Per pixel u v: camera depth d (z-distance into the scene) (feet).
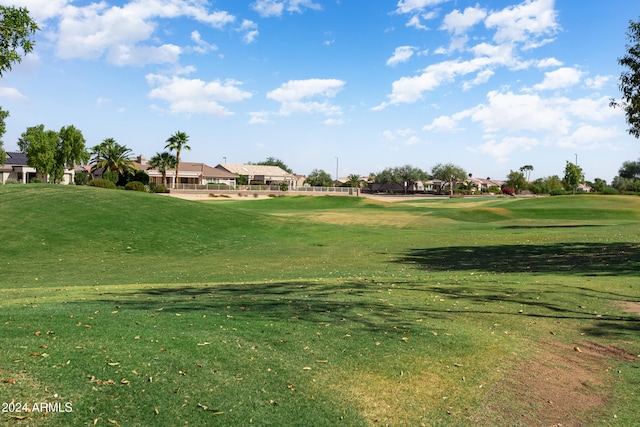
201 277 50.55
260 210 173.88
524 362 20.83
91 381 16.02
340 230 97.60
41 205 92.17
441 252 67.51
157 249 73.61
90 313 25.50
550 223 116.37
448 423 15.08
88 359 17.76
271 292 35.22
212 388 16.30
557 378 19.27
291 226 100.48
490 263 55.72
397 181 443.32
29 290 37.76
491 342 22.98
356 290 36.01
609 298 33.47
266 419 14.53
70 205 94.63
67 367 16.89
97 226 83.51
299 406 15.49
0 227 76.89
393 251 70.28
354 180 481.46
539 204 174.60
